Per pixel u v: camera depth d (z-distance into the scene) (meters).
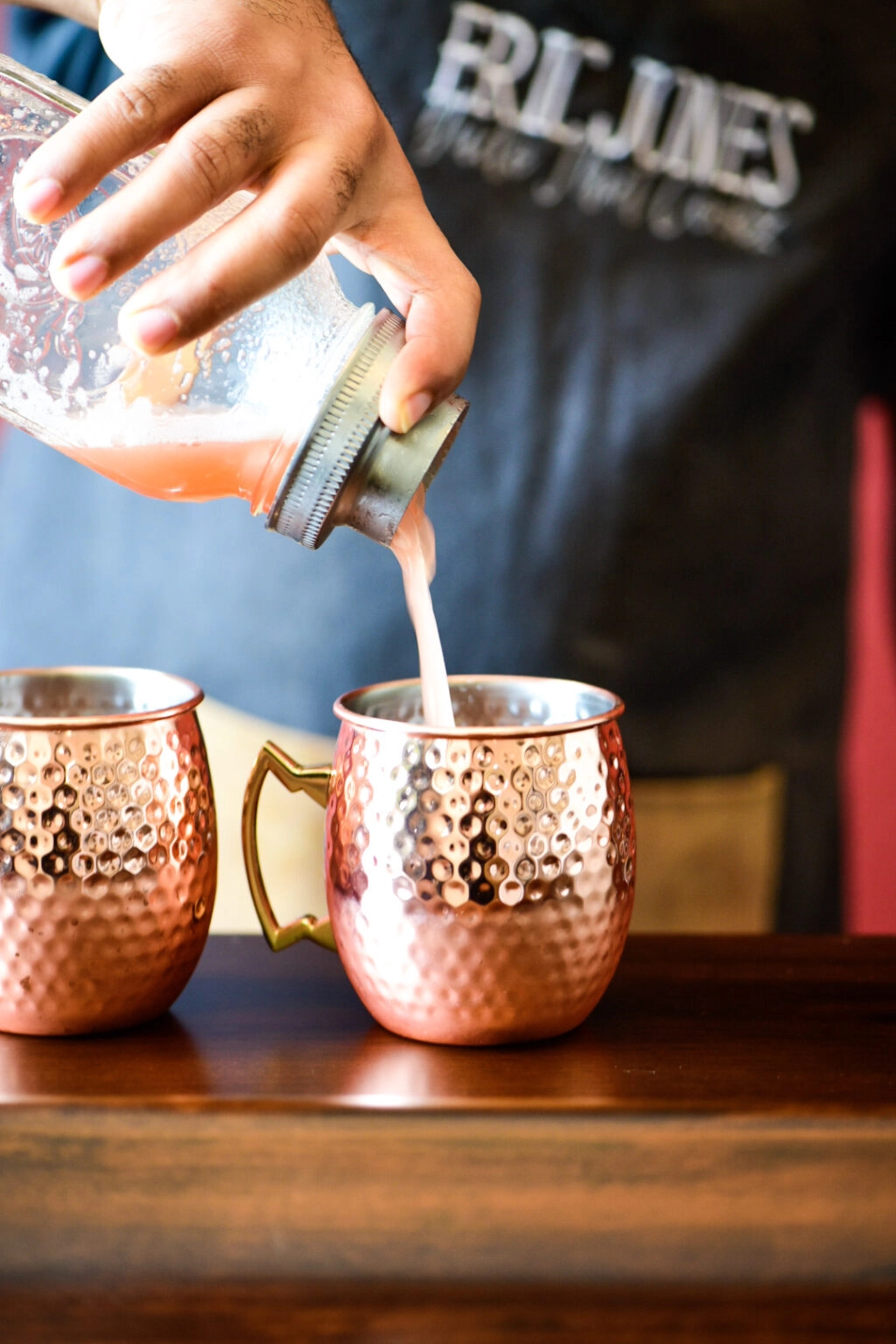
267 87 0.62
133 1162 0.60
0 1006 0.64
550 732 0.62
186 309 0.60
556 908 0.63
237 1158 0.60
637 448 1.04
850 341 1.12
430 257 0.67
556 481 1.04
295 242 0.61
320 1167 0.60
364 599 1.04
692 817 1.11
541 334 1.03
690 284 1.04
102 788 0.63
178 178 0.60
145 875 0.63
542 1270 0.60
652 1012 0.67
